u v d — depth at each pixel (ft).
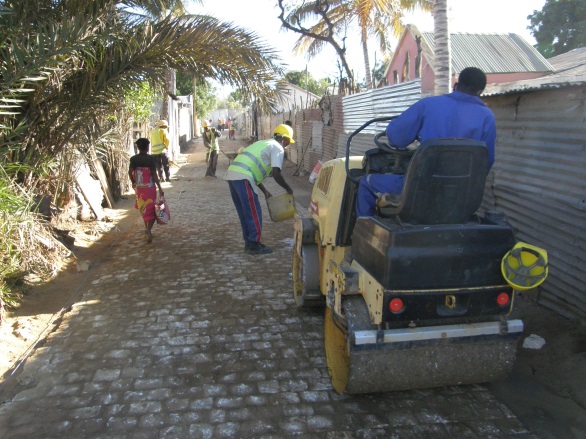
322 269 15.01
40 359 13.58
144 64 20.90
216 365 13.30
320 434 10.41
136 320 16.20
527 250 9.45
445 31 21.39
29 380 12.51
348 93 43.09
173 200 39.45
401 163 12.32
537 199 15.84
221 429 10.59
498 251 9.93
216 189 45.32
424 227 9.75
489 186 18.37
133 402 11.60
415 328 10.17
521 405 11.34
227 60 21.56
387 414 11.07
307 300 16.10
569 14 79.97
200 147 111.96
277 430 10.55
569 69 42.39
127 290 19.01
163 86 22.22
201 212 34.47
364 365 10.43
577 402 11.27
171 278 20.35
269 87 23.03
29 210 19.29
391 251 9.52
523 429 10.50
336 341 12.05
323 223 14.40
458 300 10.10
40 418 11.00
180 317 16.43
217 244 25.71
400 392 11.93
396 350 10.43
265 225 30.17
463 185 9.69
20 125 18.24
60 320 16.31
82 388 12.19
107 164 37.09
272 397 11.78
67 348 14.26
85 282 19.99
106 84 20.38
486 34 67.72
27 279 19.19
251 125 131.85
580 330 13.84
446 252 9.69
